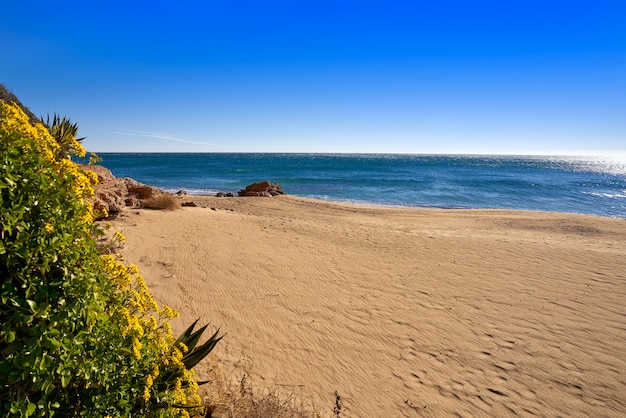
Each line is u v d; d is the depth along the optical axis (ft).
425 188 138.92
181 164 310.04
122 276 8.54
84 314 6.30
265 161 388.37
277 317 19.70
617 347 18.04
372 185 147.23
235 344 16.75
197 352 11.63
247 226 40.86
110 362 7.17
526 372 16.02
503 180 177.06
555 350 17.72
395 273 27.71
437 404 13.88
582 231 52.03
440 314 21.18
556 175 232.12
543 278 27.20
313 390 14.19
